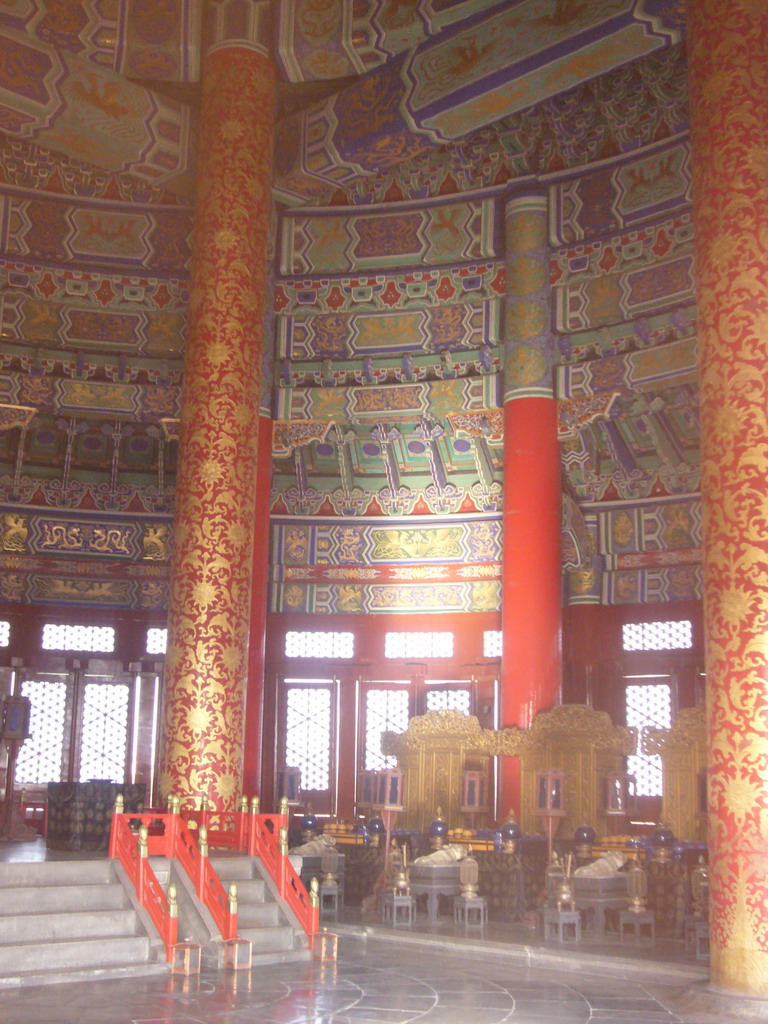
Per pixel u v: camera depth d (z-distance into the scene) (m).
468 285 21.97
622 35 16.50
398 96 18.52
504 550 20.28
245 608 14.88
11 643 23.75
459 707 23.78
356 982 11.01
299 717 24.58
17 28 16.42
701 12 12.04
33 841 20.02
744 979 9.94
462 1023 9.20
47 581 24.23
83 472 24.97
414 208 22.34
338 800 23.98
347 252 22.59
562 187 21.05
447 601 24.38
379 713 24.36
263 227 16.09
